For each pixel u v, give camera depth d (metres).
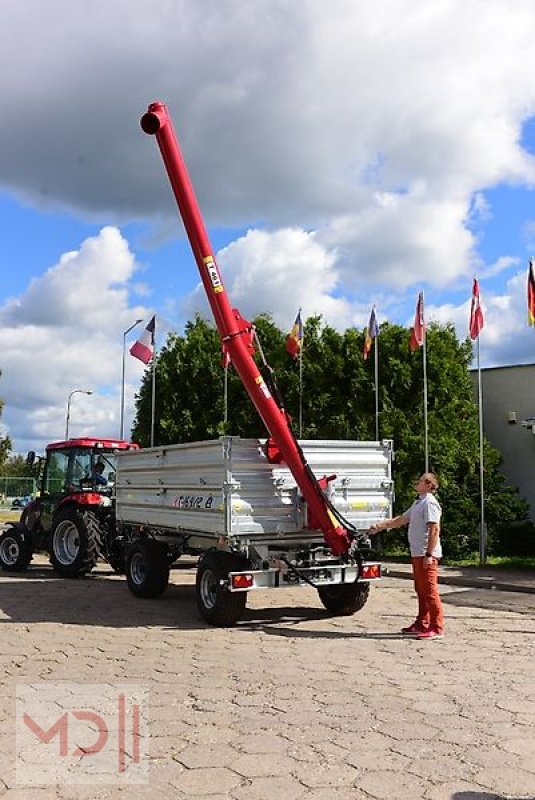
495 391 21.55
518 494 20.50
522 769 4.84
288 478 9.93
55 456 15.96
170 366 26.36
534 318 16.55
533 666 7.61
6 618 10.22
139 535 12.43
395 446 19.80
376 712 6.03
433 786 4.57
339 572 10.02
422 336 18.30
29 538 15.71
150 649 8.35
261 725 5.70
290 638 8.98
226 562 9.64
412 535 9.25
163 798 4.41
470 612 10.95
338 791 4.50
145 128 9.88
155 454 11.48
